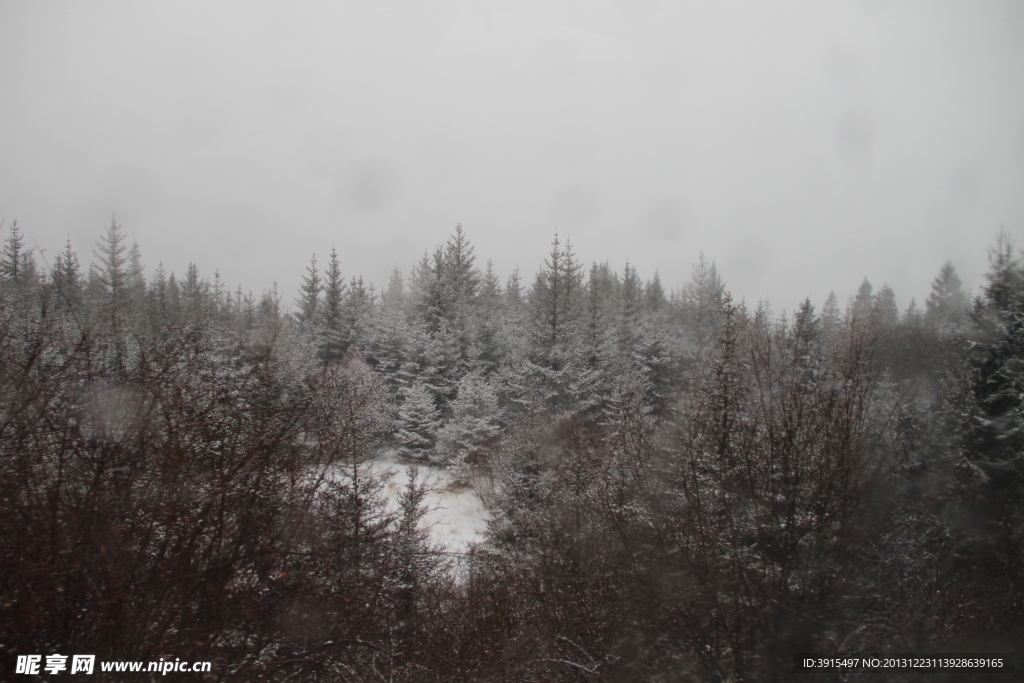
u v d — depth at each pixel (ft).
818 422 29.19
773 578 25.73
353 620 24.14
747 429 30.60
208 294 156.25
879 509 28.32
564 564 34.68
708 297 160.76
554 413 85.20
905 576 29.40
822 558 25.76
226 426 22.08
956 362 44.62
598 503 36.88
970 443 39.75
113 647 16.83
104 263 108.17
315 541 22.90
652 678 26.94
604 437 54.95
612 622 30.71
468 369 108.58
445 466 85.35
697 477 30.81
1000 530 33.19
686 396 41.27
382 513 32.24
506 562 41.93
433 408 94.12
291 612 20.86
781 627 24.84
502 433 80.07
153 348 23.76
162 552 18.54
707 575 26.71
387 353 113.91
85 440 20.72
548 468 57.72
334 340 125.90
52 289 30.04
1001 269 44.80
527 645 32.68
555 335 101.09
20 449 19.39
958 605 27.91
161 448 20.54
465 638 32.30
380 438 81.05
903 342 71.56
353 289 147.33
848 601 25.36
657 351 101.24
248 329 116.37
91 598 17.08
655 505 30.96
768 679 24.39
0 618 15.60
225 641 19.88
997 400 40.55
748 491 27.96
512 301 162.61
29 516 17.16
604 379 93.30
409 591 33.30
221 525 19.90
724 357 39.83
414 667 29.86
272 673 20.74
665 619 26.91
